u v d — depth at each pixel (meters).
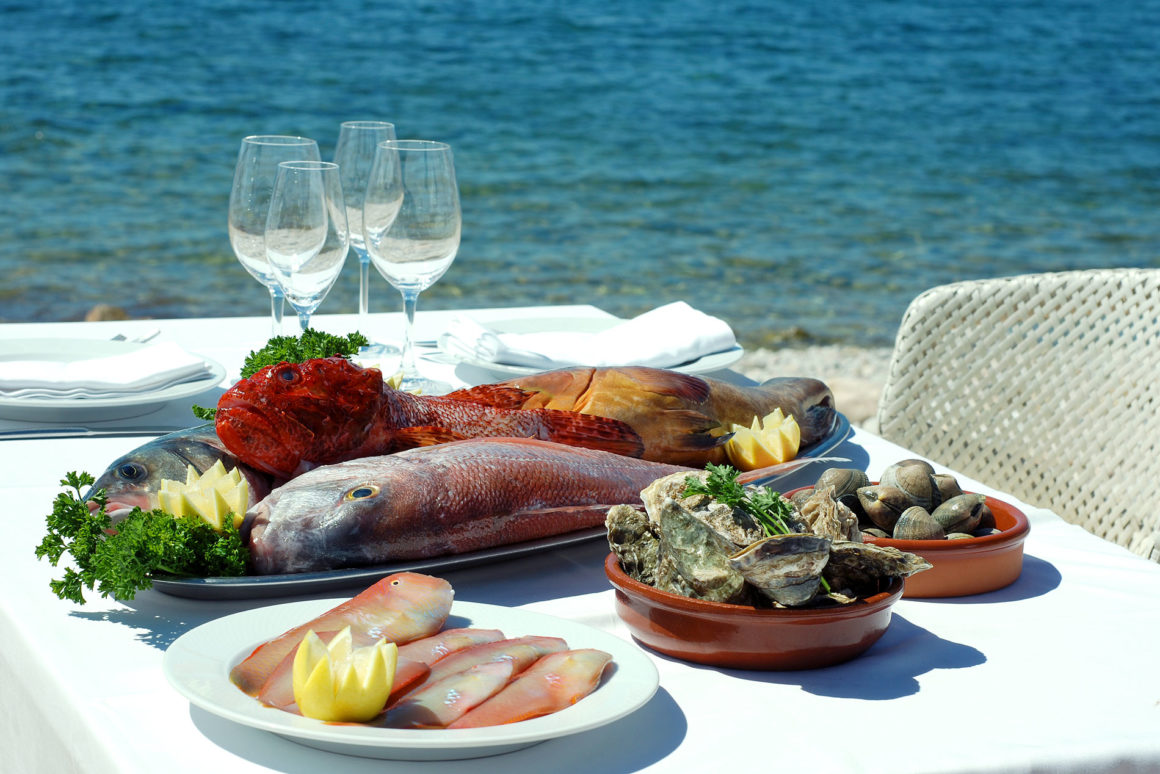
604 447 1.44
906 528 1.24
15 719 1.14
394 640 1.00
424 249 1.86
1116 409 2.21
